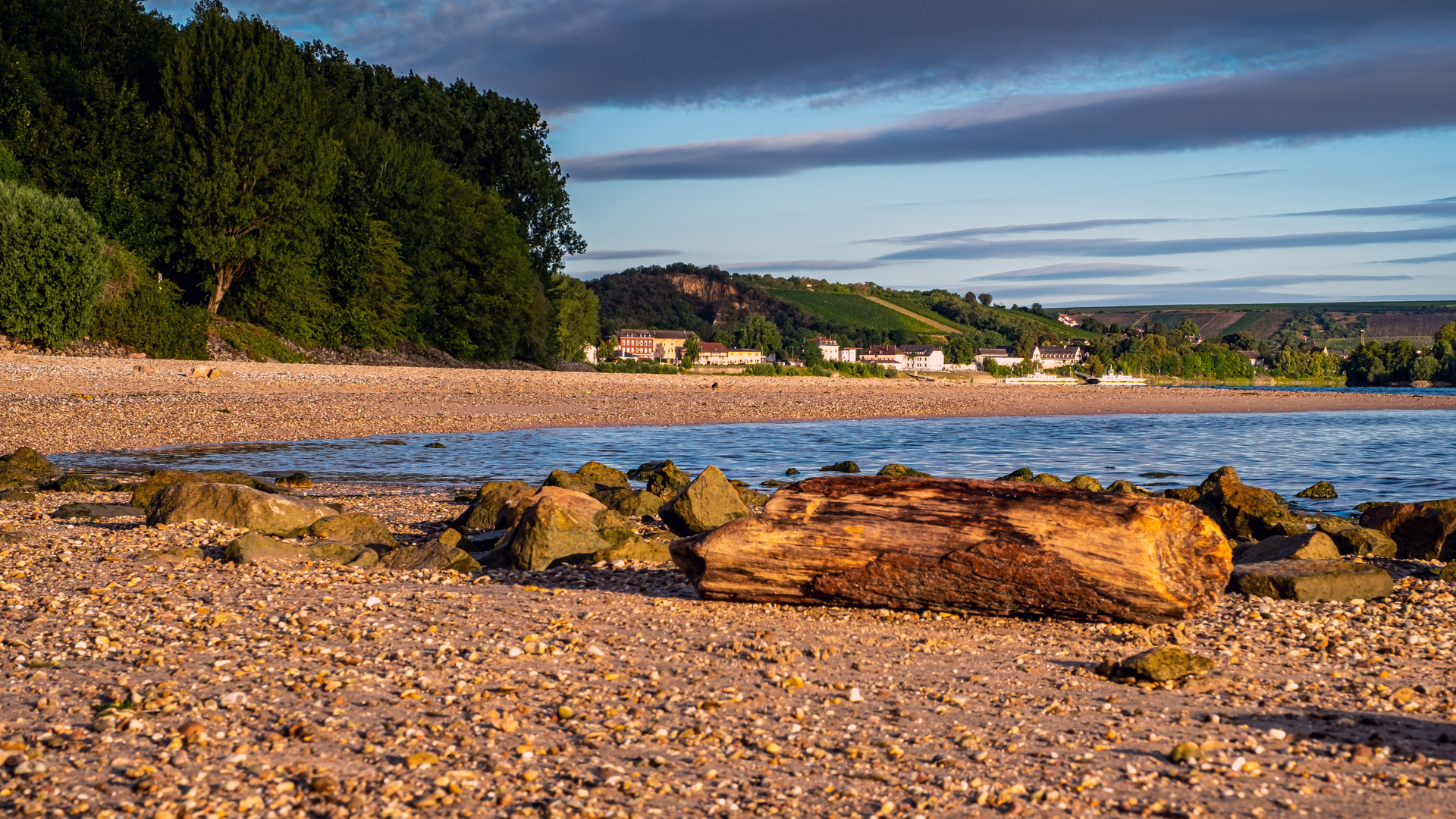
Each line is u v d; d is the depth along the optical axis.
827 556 8.36
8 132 48.34
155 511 13.09
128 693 5.80
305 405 36.75
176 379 40.59
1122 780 4.73
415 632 7.37
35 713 5.43
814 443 32.72
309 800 4.35
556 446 29.80
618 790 4.53
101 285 45.72
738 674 6.50
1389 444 34.31
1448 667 6.91
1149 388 94.88
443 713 5.55
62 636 7.07
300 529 12.48
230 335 54.16
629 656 6.89
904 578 8.22
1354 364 144.38
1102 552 7.83
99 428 28.03
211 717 5.40
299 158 55.28
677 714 5.64
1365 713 5.82
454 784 4.51
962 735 5.33
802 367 134.38
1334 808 4.41
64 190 49.19
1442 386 133.00
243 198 52.94
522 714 5.57
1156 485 22.97
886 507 8.51
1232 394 76.88
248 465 23.09
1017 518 8.14
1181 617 7.86
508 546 11.26
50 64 50.09
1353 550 13.05
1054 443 34.12
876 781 4.70
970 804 4.45
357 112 67.62
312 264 59.97
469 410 39.38
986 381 156.50
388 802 4.34
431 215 68.00
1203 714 5.75
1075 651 7.28
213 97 51.56
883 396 61.53
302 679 6.11
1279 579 9.19
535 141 82.50
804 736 5.31
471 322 72.56
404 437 30.59
